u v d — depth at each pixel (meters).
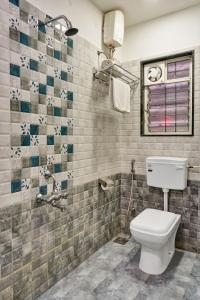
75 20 1.90
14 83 1.40
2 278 1.37
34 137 1.56
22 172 1.48
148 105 2.56
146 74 2.54
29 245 1.55
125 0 2.08
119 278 1.87
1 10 1.30
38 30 1.55
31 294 1.58
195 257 2.21
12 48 1.38
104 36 2.25
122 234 2.71
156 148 2.48
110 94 2.15
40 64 1.57
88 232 2.17
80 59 1.97
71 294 1.67
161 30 2.38
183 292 1.70
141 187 2.59
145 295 1.67
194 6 2.19
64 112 1.82
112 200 2.56
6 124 1.36
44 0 1.59
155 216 2.08
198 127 2.24
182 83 2.36
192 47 2.22
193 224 2.29
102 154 2.35
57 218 1.79
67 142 1.86
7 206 1.39
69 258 1.93
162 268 1.94
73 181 1.95
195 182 2.27
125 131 2.66
